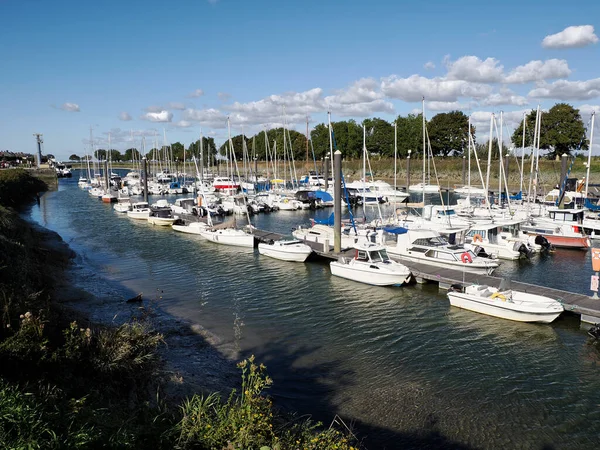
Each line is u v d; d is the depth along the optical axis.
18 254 23.69
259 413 9.41
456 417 14.34
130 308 24.42
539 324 22.09
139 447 8.30
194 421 9.21
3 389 8.45
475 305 23.67
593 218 47.03
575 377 17.08
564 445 13.02
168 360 17.69
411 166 120.50
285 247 35.59
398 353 19.14
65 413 8.74
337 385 16.41
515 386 16.38
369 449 12.61
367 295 27.06
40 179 114.62
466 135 121.56
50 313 15.19
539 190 79.56
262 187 93.38
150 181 109.81
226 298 26.77
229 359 18.44
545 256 37.69
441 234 35.66
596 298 23.61
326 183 78.75
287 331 21.58
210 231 44.41
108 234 49.44
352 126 130.00
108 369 12.42
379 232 36.44
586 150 95.38
